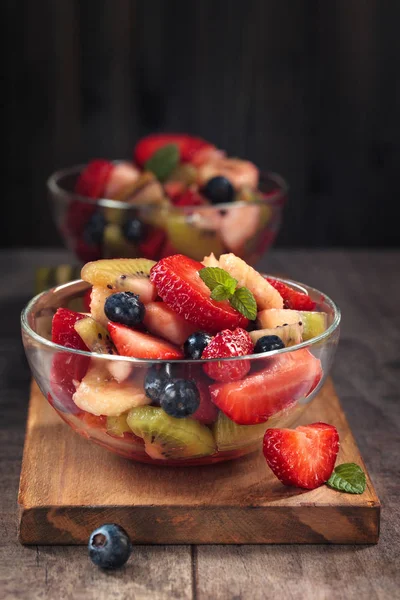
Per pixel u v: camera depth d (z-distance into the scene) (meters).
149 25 1.11
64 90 1.13
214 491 0.61
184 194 0.87
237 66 1.13
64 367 0.61
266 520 0.60
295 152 1.17
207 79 1.13
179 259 0.63
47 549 0.60
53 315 0.67
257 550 0.60
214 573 0.59
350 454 0.65
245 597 0.57
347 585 0.58
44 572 0.59
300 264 0.99
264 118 1.15
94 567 0.59
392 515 0.63
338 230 1.20
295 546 0.61
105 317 0.63
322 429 0.63
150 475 0.63
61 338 0.63
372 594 0.58
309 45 1.12
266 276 0.68
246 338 0.61
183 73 1.13
